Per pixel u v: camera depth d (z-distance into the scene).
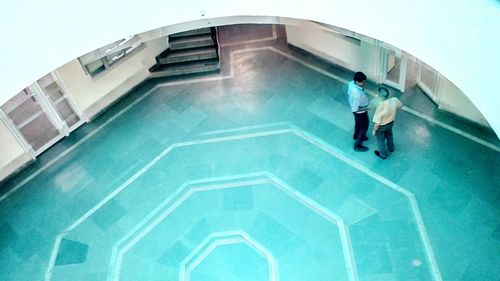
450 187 9.71
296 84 12.84
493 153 10.07
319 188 10.30
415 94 11.78
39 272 9.77
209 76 13.67
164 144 11.92
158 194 10.82
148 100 13.26
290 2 9.04
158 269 9.51
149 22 9.52
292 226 9.77
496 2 5.97
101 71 12.44
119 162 11.69
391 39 7.93
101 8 8.83
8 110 11.33
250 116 12.20
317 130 11.49
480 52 6.38
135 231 10.19
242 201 10.38
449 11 6.61
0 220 10.84
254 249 9.55
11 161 11.52
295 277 9.00
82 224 10.50
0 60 7.99
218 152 11.48
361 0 7.92
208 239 9.82
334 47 12.64
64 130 12.36
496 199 9.34
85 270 9.68
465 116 10.75
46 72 8.73
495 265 8.44
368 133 11.16
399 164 10.34
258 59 13.94
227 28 15.41
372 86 12.39
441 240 8.96
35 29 8.22
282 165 10.90
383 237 9.23
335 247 9.28
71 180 11.46
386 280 8.63
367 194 9.98
